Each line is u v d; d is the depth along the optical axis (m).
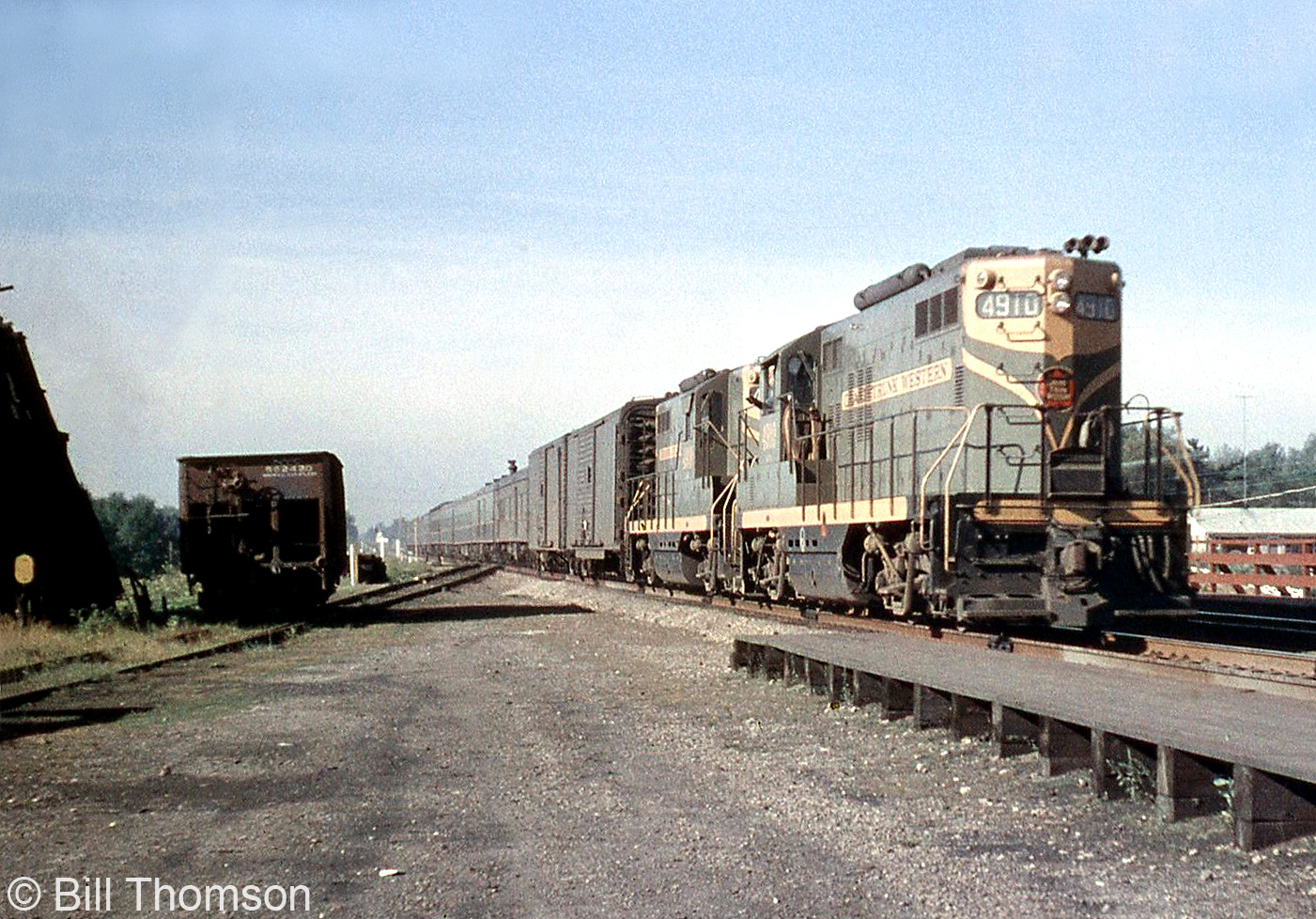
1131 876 6.51
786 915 6.04
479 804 8.48
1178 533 15.59
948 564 15.27
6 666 16.61
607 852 7.20
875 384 19.20
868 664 11.79
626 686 14.60
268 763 10.07
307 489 25.03
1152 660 12.91
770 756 10.06
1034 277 16.11
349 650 19.61
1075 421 15.85
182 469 24.75
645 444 35.97
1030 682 10.28
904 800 8.42
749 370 25.00
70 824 8.08
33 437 21.59
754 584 24.86
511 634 22.27
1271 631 17.75
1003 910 6.04
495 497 68.69
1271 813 6.84
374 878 6.81
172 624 24.22
